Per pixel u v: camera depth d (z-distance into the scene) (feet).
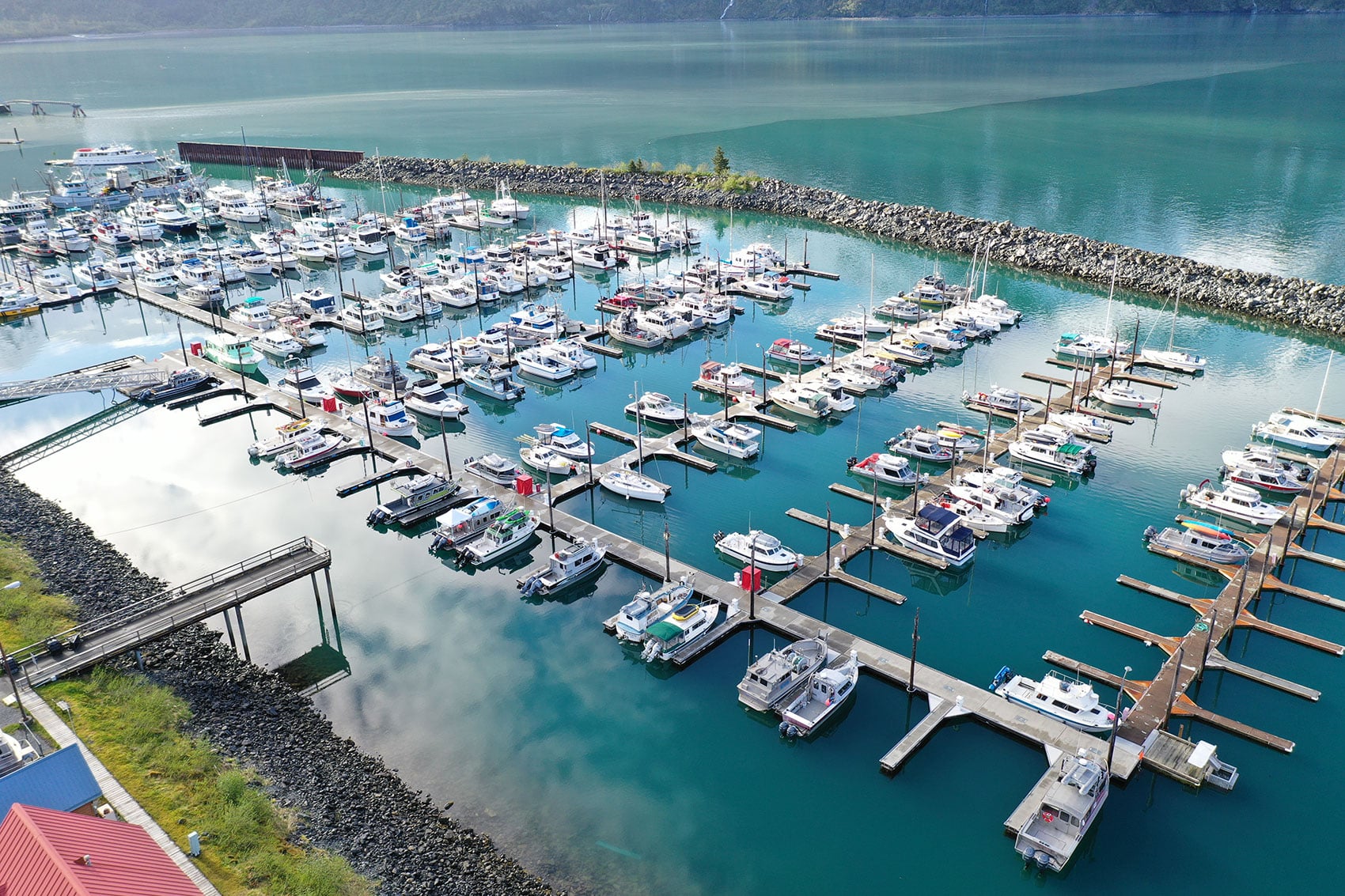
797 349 329.72
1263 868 142.82
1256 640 188.96
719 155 599.98
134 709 162.91
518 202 588.91
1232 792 155.43
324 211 565.12
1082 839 146.10
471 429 292.20
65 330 380.17
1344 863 143.13
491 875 139.03
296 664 189.67
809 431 287.69
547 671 188.96
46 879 106.52
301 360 346.95
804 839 148.97
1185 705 170.19
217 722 166.40
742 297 413.39
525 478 243.60
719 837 149.28
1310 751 162.40
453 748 167.63
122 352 355.15
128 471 267.18
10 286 405.39
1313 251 460.55
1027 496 233.96
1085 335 362.33
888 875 142.82
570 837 148.56
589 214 565.53
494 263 438.81
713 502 247.50
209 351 338.54
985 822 152.05
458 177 639.35
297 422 282.97
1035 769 161.48
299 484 260.62
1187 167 646.74
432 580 219.41
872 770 163.12
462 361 329.72
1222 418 291.17
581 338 361.92
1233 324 374.63
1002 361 338.54
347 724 173.17
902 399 306.96
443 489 247.29
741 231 523.70
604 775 161.89
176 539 231.71
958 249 474.90
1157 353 330.34
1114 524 234.38
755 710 176.96
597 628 202.59
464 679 186.09
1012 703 172.45
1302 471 249.55
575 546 219.41
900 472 252.21
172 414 302.86
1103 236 493.77
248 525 239.30
